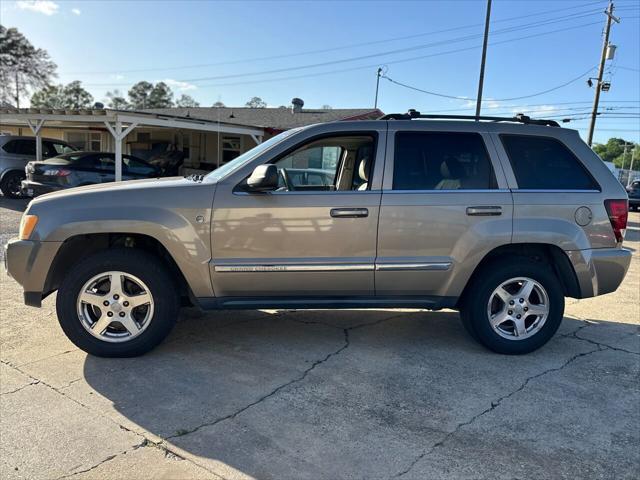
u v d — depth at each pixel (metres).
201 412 3.18
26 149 15.09
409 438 2.95
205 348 4.22
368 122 4.09
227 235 3.85
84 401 3.28
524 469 2.68
